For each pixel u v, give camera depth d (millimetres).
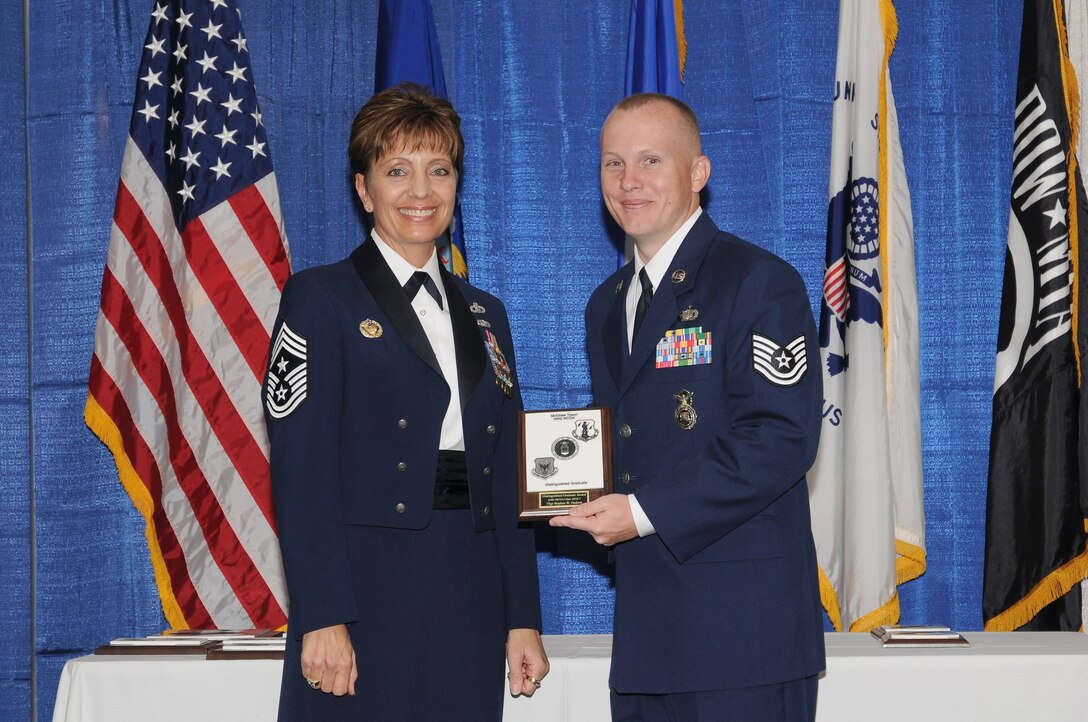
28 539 4043
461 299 2496
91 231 4051
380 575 2199
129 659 2969
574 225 4121
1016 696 2863
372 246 2434
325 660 2111
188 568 3707
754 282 2342
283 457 2197
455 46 4098
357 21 4090
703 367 2346
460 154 2451
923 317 4164
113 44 4082
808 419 2254
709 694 2256
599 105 4133
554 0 4129
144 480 3688
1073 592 3889
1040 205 3850
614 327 2611
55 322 4043
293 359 2256
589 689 2932
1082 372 3850
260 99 4020
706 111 4141
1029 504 3812
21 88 4074
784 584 2293
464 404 2330
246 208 3793
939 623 4133
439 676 2201
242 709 2930
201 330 3746
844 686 2871
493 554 2365
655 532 2266
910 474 3889
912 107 4188
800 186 4133
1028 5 3938
